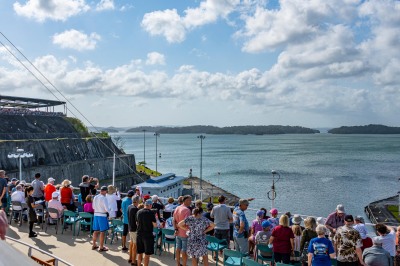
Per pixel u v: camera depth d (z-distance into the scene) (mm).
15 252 4098
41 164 74938
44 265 8445
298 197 88938
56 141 81438
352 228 9680
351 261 9562
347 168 151125
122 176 94750
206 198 86188
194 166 168625
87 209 15625
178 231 11758
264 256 11719
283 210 74750
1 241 4137
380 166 158625
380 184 109562
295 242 11617
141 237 11477
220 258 13297
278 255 10805
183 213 11594
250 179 121750
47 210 15750
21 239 14586
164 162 193000
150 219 11469
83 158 89125
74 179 79000
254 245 12867
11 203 16797
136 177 95250
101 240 13516
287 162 180750
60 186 18281
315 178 122375
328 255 9234
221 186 107125
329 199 86688
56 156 79750
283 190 99125
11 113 88250
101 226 13484
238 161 190000
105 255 13133
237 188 103500
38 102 104438
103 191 13703
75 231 15930
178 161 196875
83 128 109000
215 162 187750
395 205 77312
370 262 9023
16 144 69625
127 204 13500
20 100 99188
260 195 92125
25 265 4004
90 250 13617
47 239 14719
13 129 82875
